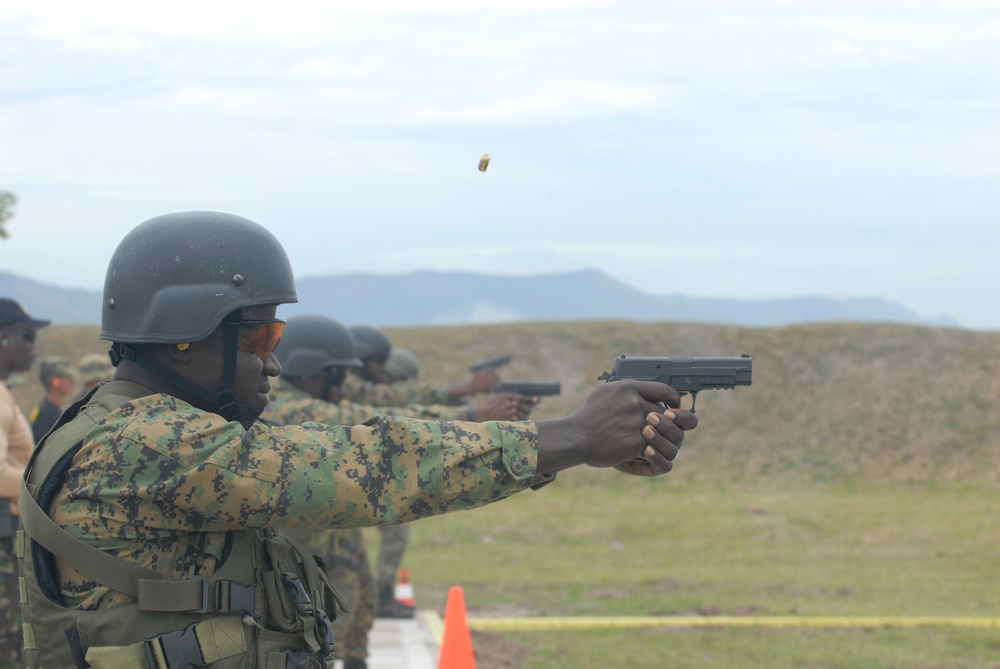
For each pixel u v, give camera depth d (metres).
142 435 2.32
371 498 2.31
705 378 2.80
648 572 14.26
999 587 12.85
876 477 24.53
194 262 2.47
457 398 8.41
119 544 2.33
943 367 28.73
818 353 29.44
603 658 8.73
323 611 2.63
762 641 9.45
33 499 2.38
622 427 2.47
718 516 19.89
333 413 5.70
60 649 2.37
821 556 15.70
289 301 2.59
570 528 18.36
